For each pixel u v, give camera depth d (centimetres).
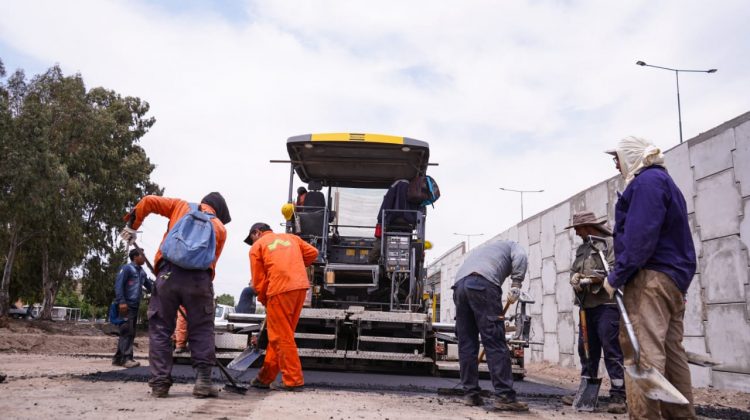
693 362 356
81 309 8638
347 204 1097
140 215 502
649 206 337
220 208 550
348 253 1043
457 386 686
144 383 576
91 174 3406
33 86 3225
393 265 916
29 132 2806
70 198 3033
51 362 943
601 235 597
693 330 855
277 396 511
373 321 867
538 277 1473
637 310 341
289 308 571
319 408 438
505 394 482
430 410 462
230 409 409
